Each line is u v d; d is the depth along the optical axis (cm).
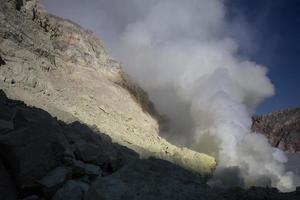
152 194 710
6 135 793
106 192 690
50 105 3153
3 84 2983
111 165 1138
